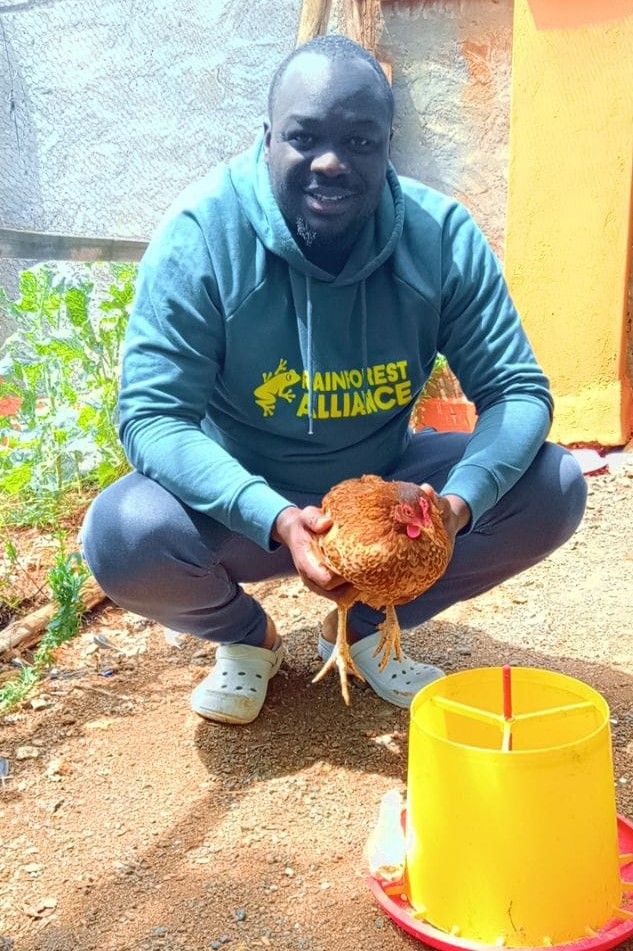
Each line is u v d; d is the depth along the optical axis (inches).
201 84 202.7
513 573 113.0
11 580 145.9
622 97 170.6
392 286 100.3
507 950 74.7
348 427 103.7
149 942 81.1
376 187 92.3
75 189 211.2
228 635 110.9
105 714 114.5
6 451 159.8
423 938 78.0
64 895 87.0
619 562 149.6
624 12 167.8
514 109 177.2
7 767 105.0
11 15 204.7
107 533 100.5
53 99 207.5
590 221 176.9
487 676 89.0
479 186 190.2
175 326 96.4
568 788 74.3
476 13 182.2
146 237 210.4
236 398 102.2
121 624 135.8
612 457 185.0
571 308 181.2
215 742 108.4
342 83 87.8
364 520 83.7
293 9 196.1
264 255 97.1
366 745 107.2
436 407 192.7
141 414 96.7
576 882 75.5
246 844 92.7
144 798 99.8
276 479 108.4
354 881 87.4
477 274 102.7
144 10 200.7
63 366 165.3
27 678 117.0
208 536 100.2
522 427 99.4
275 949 79.9
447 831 76.5
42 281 167.9
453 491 94.1
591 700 83.7
